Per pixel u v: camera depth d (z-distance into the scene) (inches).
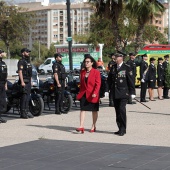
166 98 965.2
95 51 1790.1
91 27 1972.2
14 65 2165.4
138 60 1318.9
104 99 911.0
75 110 726.5
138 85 1333.7
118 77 477.4
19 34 2347.4
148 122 576.4
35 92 660.1
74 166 333.4
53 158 360.8
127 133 488.4
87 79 488.1
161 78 948.0
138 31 1205.7
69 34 1008.2
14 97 651.5
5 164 340.5
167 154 372.5
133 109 732.7
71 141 438.3
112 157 362.6
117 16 1101.7
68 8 999.6
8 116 649.6
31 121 594.6
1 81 580.7
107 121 586.2
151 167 328.5
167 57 976.9
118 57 481.1
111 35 1887.3
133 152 381.7
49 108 721.6
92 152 383.2
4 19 2279.8
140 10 1138.0
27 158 361.4
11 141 442.0
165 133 486.9
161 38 2080.5
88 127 535.8
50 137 464.8
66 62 1813.5
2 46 2920.8
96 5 1108.5
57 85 664.4
